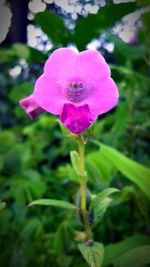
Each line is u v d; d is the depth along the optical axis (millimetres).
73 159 93
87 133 91
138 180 114
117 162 116
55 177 173
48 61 86
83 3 143
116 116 163
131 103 165
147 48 146
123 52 147
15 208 148
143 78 155
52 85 87
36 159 203
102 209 93
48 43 157
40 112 97
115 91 87
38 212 152
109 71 87
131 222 148
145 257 94
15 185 157
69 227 128
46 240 138
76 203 97
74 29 138
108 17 134
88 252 89
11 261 128
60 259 125
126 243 114
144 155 179
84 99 87
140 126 170
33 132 215
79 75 87
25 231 134
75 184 149
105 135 167
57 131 203
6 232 132
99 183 134
